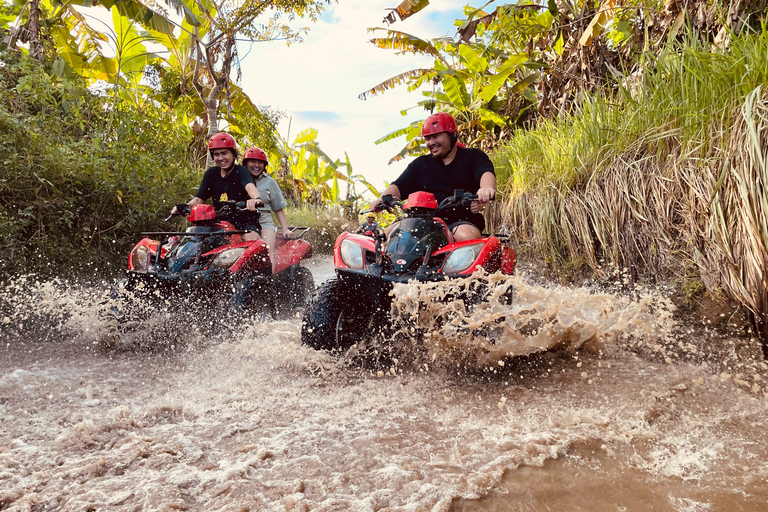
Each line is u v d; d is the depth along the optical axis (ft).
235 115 45.37
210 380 9.87
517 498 5.47
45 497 5.56
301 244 16.72
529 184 16.98
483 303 9.63
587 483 5.76
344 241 11.04
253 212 14.94
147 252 13.69
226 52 35.09
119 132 20.65
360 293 11.16
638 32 20.61
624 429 7.10
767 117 9.48
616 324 10.33
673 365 9.77
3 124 15.67
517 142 21.53
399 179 12.91
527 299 10.57
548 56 28.17
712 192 10.30
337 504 5.41
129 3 28.89
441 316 9.77
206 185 16.19
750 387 8.49
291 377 9.96
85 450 6.73
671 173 11.66
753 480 5.74
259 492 5.66
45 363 10.98
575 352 10.88
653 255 11.76
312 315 10.94
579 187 14.32
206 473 6.11
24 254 15.08
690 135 11.60
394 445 6.82
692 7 17.24
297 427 7.49
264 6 33.68
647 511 5.22
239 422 7.70
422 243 10.29
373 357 11.09
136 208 18.78
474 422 7.60
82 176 17.42
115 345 12.53
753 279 9.28
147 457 6.54
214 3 36.06
